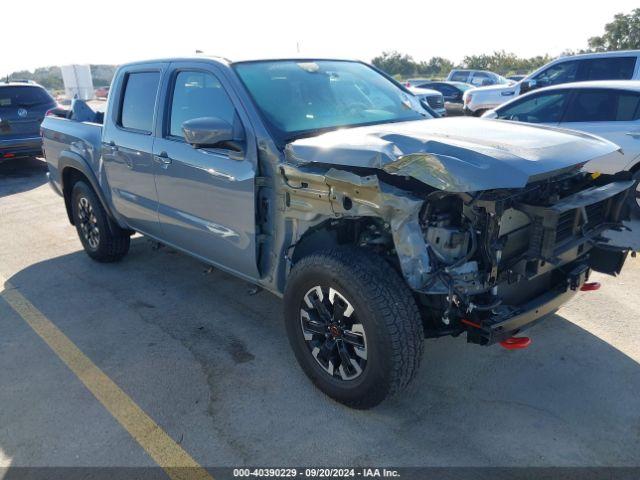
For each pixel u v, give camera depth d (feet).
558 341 12.02
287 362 11.72
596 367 11.04
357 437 9.27
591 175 10.82
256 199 10.77
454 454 8.79
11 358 12.27
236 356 12.02
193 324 13.60
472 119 11.91
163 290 15.74
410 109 13.43
